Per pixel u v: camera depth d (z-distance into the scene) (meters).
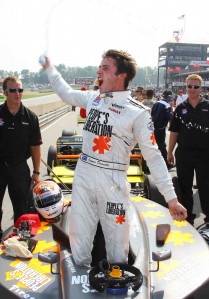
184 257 3.22
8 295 2.92
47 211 3.84
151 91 10.02
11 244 3.31
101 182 2.69
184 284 2.83
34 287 2.82
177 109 5.43
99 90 2.91
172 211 2.63
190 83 5.14
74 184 2.80
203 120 5.18
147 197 5.49
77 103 3.02
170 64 63.28
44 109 22.05
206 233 4.09
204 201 5.50
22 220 3.77
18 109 4.55
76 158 7.48
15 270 3.06
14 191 4.74
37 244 3.47
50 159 7.66
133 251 3.08
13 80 4.43
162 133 9.27
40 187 3.91
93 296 2.45
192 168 5.46
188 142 5.31
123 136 2.67
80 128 13.16
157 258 2.79
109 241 2.78
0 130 4.53
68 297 2.46
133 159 7.44
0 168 4.68
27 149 4.73
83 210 2.76
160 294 2.69
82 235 2.78
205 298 3.50
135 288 2.46
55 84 3.11
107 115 2.68
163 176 2.65
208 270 3.03
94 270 2.56
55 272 2.98
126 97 2.72
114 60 2.70
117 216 2.73
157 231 3.54
